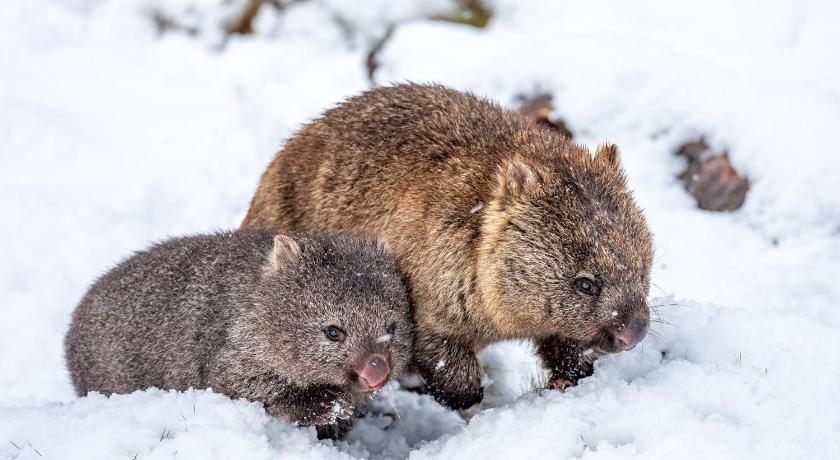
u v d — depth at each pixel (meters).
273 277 10.07
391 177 11.02
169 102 20.50
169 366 10.55
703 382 9.30
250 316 10.02
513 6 20.59
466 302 10.36
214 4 22.22
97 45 22.53
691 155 16.14
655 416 8.78
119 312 11.16
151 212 17.75
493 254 10.03
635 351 10.31
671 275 14.49
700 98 16.45
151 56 22.05
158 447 8.80
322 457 9.23
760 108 16.00
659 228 15.34
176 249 11.45
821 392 9.15
